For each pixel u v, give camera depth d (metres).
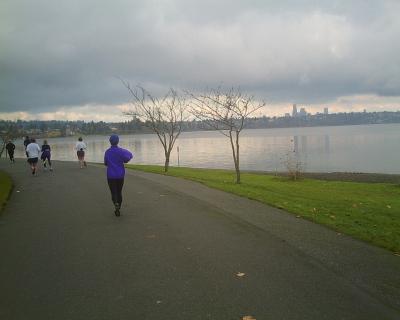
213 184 17.52
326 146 75.31
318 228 9.29
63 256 7.26
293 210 11.45
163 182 18.19
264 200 13.19
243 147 79.62
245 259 6.94
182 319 4.78
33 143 22.28
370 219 10.77
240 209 11.57
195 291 5.58
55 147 102.00
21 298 5.47
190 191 15.16
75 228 9.35
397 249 7.67
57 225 9.70
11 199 13.70
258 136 139.25
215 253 7.29
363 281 5.92
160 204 12.31
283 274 6.21
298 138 109.31
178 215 10.66
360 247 7.71
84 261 6.95
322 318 4.76
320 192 17.61
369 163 45.91
